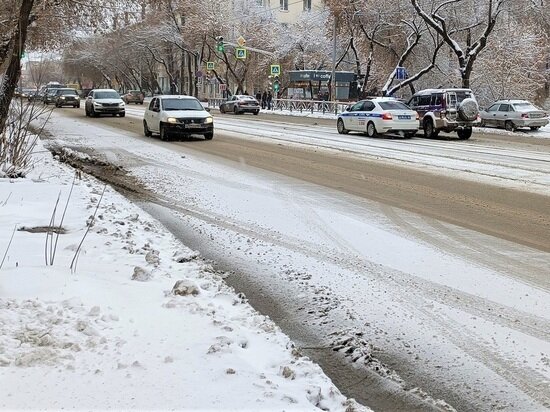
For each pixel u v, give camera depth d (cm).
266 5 7038
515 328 504
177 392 340
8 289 489
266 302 566
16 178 1111
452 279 629
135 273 550
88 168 1433
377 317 528
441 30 3412
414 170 1434
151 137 2247
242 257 711
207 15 6038
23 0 1112
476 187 1198
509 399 393
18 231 725
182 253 679
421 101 2525
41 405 319
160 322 443
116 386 343
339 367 441
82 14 1941
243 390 346
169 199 1058
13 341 388
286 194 1107
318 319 526
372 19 4188
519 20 3841
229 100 4744
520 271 657
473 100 2411
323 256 713
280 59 5853
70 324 421
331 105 4450
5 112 1130
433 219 911
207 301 505
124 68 8281
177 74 7919
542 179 1302
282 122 3447
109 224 776
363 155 1734
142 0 1988
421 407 385
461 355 455
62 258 601
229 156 1681
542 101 4519
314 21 5772
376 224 876
